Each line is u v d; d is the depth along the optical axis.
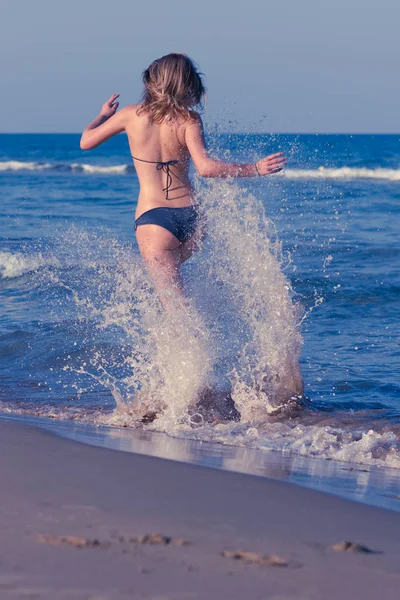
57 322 10.56
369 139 141.00
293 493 3.97
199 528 3.09
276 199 25.61
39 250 18.67
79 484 3.65
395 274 15.30
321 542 3.10
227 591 2.40
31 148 121.19
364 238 20.16
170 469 4.19
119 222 26.09
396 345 9.66
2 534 2.78
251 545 2.94
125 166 68.62
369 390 7.67
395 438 5.98
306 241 19.20
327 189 35.56
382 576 2.71
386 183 44.91
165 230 6.45
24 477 3.71
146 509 3.30
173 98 6.30
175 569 2.55
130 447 5.00
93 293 13.15
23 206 33.25
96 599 2.25
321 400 7.32
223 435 5.99
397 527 3.50
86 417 6.47
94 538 2.80
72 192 41.91
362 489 4.39
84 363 8.35
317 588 2.52
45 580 2.36
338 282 14.35
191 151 6.27
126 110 6.57
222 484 3.97
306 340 9.98
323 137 144.25
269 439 5.92
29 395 7.37
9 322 10.72
